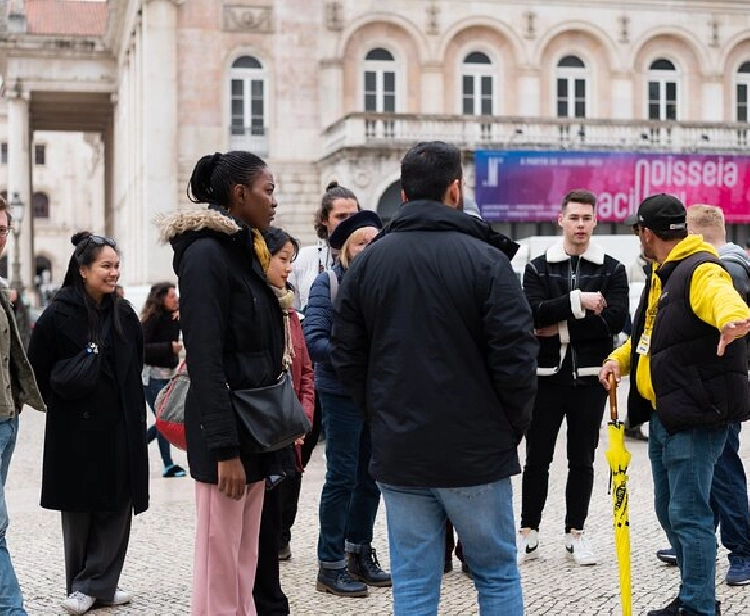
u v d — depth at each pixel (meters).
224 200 6.38
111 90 51.97
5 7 51.78
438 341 5.38
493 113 39.53
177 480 13.81
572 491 8.99
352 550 8.51
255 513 6.44
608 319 8.84
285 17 37.81
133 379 8.08
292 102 37.94
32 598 8.28
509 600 5.52
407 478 5.38
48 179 92.38
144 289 36.50
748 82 41.28
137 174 40.91
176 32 37.19
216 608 6.16
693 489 6.96
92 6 62.91
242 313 6.11
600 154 35.81
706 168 36.69
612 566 8.85
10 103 51.16
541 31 39.56
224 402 5.89
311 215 38.06
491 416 5.41
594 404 8.90
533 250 24.58
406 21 38.69
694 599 7.01
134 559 9.45
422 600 5.53
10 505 12.30
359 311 5.65
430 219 5.54
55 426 7.91
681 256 7.00
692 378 6.85
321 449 16.22
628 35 40.03
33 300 51.38
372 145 34.81
